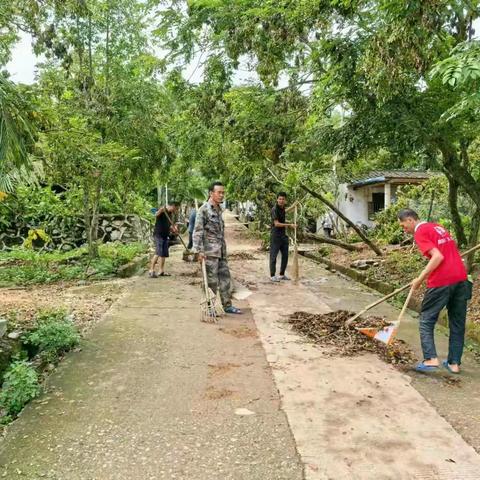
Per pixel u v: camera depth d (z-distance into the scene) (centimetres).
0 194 910
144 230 1845
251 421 364
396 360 505
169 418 368
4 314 663
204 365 484
